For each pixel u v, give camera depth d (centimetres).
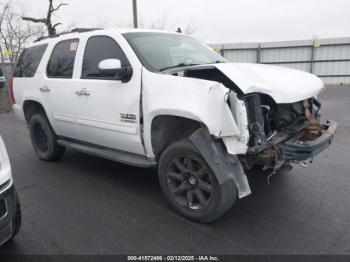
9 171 267
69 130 470
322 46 2011
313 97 373
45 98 491
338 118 874
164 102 324
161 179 357
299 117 364
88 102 414
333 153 557
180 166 338
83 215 362
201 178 326
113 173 486
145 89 346
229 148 298
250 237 311
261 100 337
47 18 1409
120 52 385
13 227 273
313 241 302
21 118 573
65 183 453
